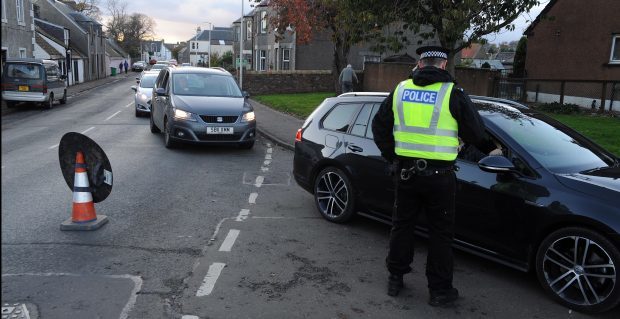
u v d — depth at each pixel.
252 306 3.81
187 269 4.46
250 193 7.33
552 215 3.93
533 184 4.12
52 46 38.78
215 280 4.24
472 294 4.14
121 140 12.25
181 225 5.70
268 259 4.76
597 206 3.73
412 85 3.85
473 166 4.54
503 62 56.81
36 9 49.22
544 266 4.02
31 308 3.65
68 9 57.22
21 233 5.28
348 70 18.81
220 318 3.61
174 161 9.71
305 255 4.89
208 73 12.21
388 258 4.11
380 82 24.25
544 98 20.52
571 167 4.33
